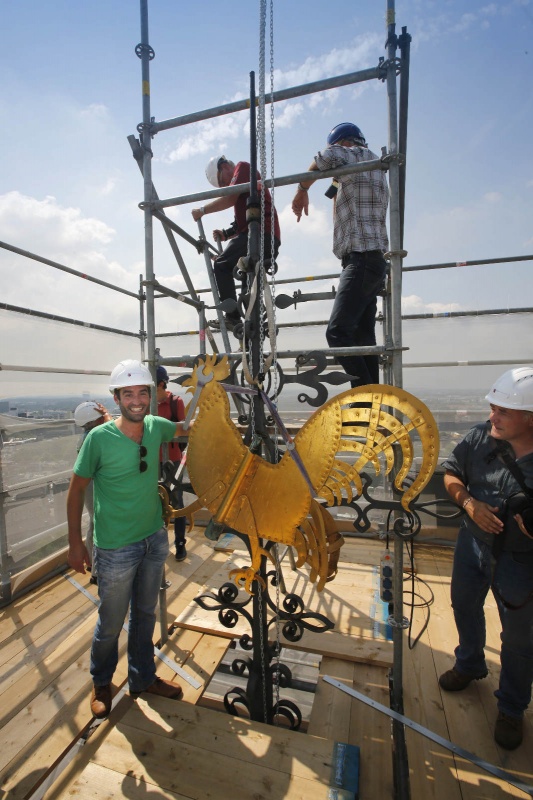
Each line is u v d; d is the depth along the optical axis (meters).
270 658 1.94
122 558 1.87
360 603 2.81
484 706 2.00
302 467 1.61
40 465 3.39
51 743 1.80
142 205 2.28
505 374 1.72
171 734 1.78
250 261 1.83
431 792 1.59
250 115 1.78
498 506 1.79
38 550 3.33
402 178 2.15
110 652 1.96
